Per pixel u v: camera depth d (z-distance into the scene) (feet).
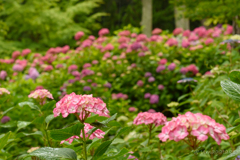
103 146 4.41
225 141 6.68
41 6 34.58
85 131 4.86
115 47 21.35
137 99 18.37
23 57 25.04
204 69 17.35
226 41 9.12
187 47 19.15
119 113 12.96
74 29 35.76
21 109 12.09
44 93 6.51
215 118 7.92
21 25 36.24
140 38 20.48
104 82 17.21
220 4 11.60
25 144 11.02
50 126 13.24
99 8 52.34
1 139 4.73
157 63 18.49
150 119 6.17
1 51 31.09
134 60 19.62
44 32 35.53
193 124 4.31
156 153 6.79
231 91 4.50
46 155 3.88
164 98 17.06
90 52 21.63
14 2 33.96
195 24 50.60
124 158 5.33
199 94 9.14
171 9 48.16
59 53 24.53
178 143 7.36
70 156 3.96
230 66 9.80
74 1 39.70
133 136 8.37
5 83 18.88
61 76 18.99
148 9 35.09
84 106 4.30
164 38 22.11
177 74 17.63
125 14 50.16
